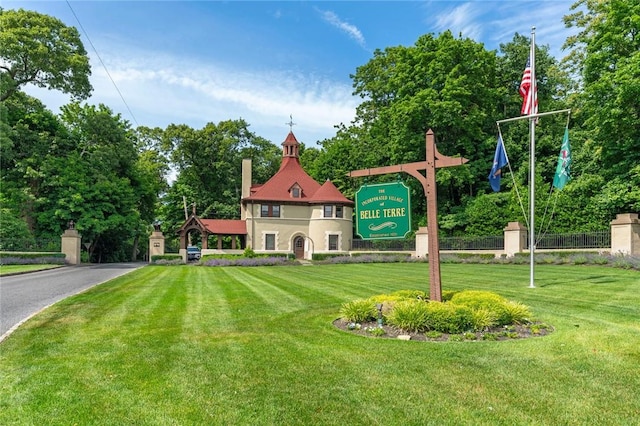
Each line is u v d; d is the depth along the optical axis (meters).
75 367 5.52
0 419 4.03
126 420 4.02
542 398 4.50
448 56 35.00
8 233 31.83
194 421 4.00
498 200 34.16
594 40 26.11
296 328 7.74
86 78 36.59
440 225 36.00
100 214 37.59
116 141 41.88
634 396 4.53
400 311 7.38
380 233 9.28
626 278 15.53
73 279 18.52
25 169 34.12
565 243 26.20
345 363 5.64
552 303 10.30
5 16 32.97
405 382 4.95
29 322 8.35
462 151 38.53
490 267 23.45
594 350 6.12
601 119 25.00
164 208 59.16
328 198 41.38
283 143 45.44
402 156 38.06
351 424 3.95
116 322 8.35
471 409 4.24
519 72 41.19
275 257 35.31
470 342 6.62
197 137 56.84
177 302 11.00
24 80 35.16
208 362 5.71
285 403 4.39
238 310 9.73
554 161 35.06
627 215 22.66
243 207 45.25
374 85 44.34
